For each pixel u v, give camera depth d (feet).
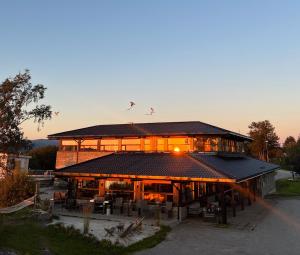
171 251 49.19
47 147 204.64
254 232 63.26
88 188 92.32
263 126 359.46
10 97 94.22
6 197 77.77
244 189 107.24
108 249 48.24
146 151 107.96
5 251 38.73
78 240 51.24
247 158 133.18
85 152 124.36
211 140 104.42
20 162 129.39
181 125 119.34
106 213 75.10
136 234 57.47
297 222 74.59
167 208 73.92
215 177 67.15
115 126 134.00
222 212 70.08
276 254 48.57
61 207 82.38
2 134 92.79
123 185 88.58
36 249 42.70
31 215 63.67
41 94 99.04
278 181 203.31
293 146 258.57
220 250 50.24
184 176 69.67
